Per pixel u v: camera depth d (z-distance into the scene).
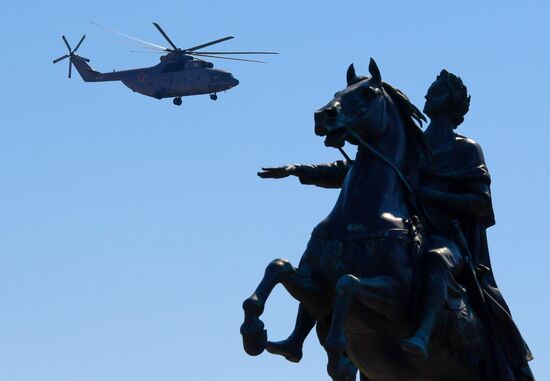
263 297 19.89
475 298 21.66
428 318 20.30
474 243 22.19
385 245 20.56
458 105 22.94
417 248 20.75
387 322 20.58
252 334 19.66
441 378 21.56
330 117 20.59
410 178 21.73
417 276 20.67
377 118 21.06
